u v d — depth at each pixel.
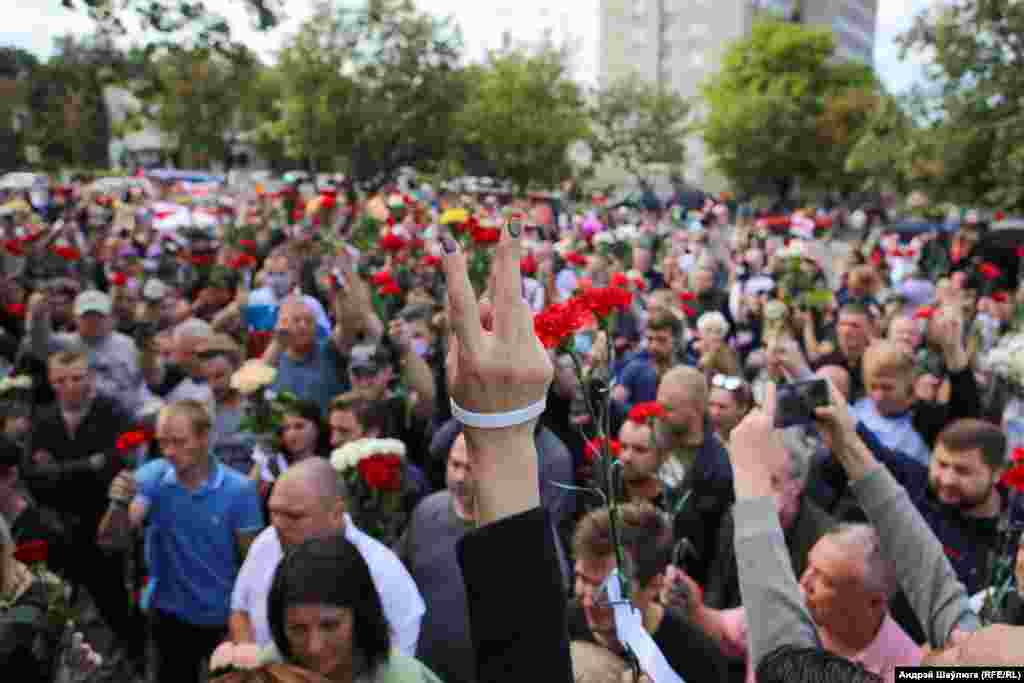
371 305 6.46
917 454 4.48
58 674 2.46
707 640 2.69
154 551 4.16
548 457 3.72
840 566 2.36
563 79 33.94
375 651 2.43
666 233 13.42
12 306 8.34
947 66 12.37
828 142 49.75
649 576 2.61
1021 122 12.20
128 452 4.28
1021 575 2.28
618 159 42.91
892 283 12.29
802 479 3.33
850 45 101.19
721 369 5.75
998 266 13.05
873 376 4.55
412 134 25.28
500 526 1.03
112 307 8.12
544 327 1.57
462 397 1.05
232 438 5.03
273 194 17.03
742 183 53.25
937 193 15.05
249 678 1.72
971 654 1.23
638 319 6.86
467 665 3.24
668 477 3.82
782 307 5.09
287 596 2.36
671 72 81.12
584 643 2.34
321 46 24.62
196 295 10.29
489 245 4.49
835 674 1.69
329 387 6.00
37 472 4.88
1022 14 11.59
